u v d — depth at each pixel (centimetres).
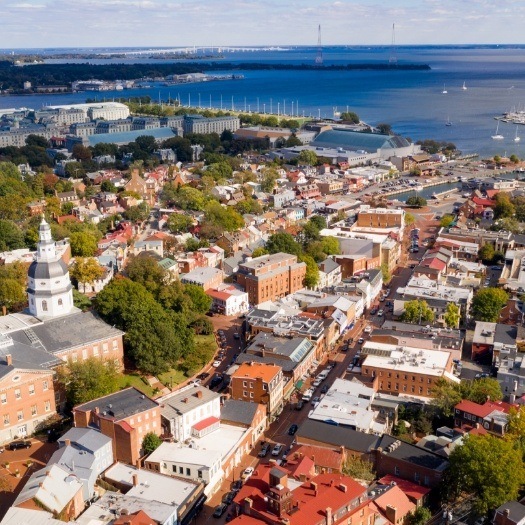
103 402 19562
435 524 16625
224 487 18625
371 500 16312
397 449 18375
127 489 17538
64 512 15725
